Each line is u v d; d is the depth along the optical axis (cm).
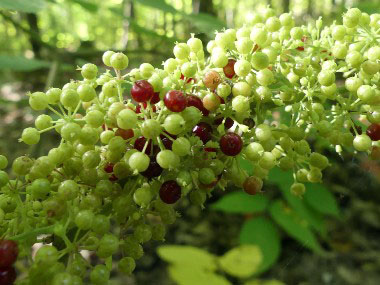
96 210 9
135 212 10
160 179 10
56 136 33
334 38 11
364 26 10
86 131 9
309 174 11
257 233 18
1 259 7
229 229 35
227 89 9
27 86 60
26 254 8
